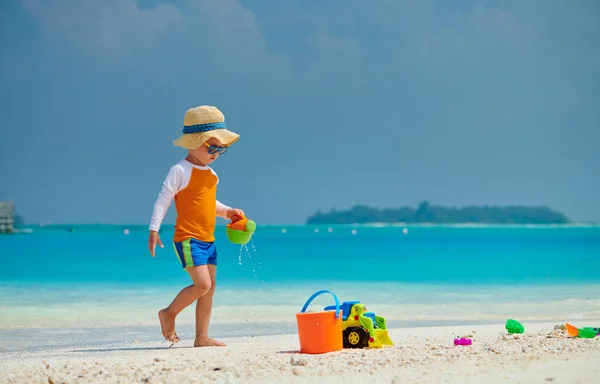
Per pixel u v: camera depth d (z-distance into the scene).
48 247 34.97
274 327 9.66
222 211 7.72
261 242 43.59
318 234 73.38
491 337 7.46
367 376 5.04
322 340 6.27
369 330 6.52
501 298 12.90
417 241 46.66
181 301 7.21
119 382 5.12
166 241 39.34
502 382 4.71
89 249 32.31
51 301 12.98
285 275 17.91
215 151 7.32
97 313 11.43
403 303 12.24
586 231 88.00
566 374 4.91
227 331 9.24
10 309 11.90
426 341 7.22
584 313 10.78
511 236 62.66
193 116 7.33
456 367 5.28
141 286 15.62
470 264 21.28
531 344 6.43
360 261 22.98
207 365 5.70
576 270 18.59
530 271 18.45
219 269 19.50
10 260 23.91
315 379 4.99
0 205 67.25
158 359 6.10
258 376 5.15
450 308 11.55
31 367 5.92
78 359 6.38
